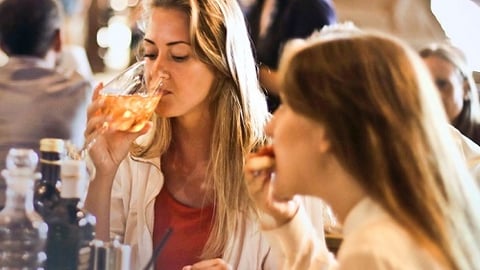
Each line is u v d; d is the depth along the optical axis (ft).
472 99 11.28
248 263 7.67
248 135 7.86
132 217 7.91
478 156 8.84
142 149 8.01
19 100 9.10
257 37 10.36
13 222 6.38
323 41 5.25
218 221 7.72
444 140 5.01
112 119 7.47
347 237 4.98
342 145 4.97
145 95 7.51
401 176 4.89
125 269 6.69
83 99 9.50
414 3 12.54
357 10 12.53
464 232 4.94
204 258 7.67
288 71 5.19
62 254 6.54
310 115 5.05
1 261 6.35
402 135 4.90
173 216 7.84
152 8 7.73
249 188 6.07
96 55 11.22
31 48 9.43
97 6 11.10
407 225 4.85
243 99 7.86
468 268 4.90
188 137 7.90
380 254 4.75
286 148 5.20
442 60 11.12
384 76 4.98
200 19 7.63
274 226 6.14
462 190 4.99
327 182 5.12
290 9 10.47
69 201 6.66
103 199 7.59
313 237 6.21
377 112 4.91
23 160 6.42
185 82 7.62
